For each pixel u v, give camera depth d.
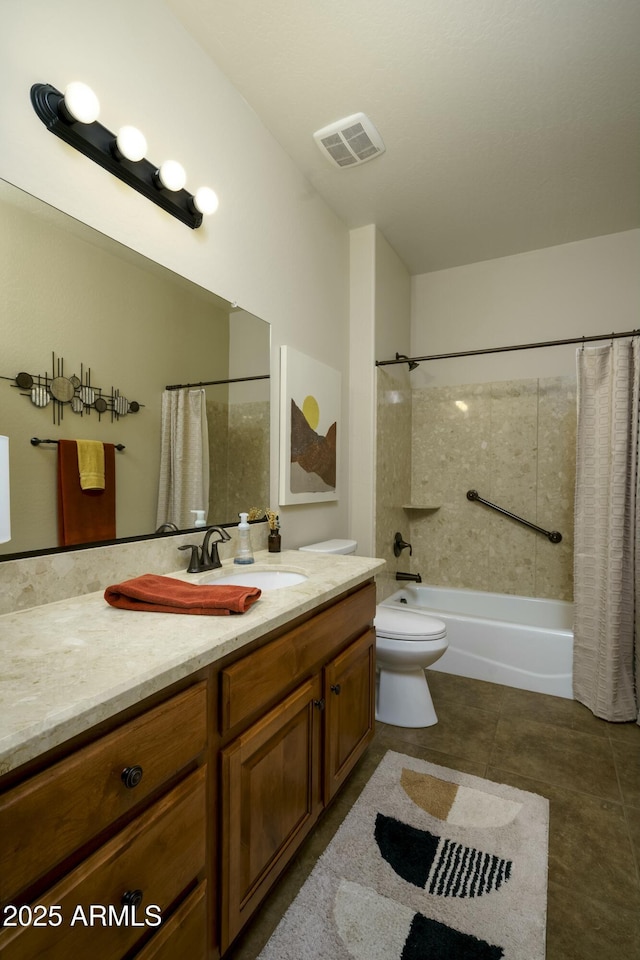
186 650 0.78
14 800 0.51
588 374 2.29
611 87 1.71
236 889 0.91
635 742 1.89
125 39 1.28
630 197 2.43
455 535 3.23
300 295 2.21
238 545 1.63
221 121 1.67
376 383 2.71
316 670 1.28
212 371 1.63
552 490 2.96
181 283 1.49
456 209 2.55
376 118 1.88
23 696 0.60
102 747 0.62
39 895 0.55
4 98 0.98
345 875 1.21
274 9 1.43
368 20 1.46
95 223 1.20
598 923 1.08
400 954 1.00
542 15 1.44
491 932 1.06
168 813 0.73
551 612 2.86
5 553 0.99
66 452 1.12
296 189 2.17
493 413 3.14
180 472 1.49
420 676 2.07
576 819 1.43
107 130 1.20
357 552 2.73
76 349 1.15
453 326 3.28
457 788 1.58
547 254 2.99
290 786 1.13
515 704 2.23
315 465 2.31
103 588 1.20
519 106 1.81
